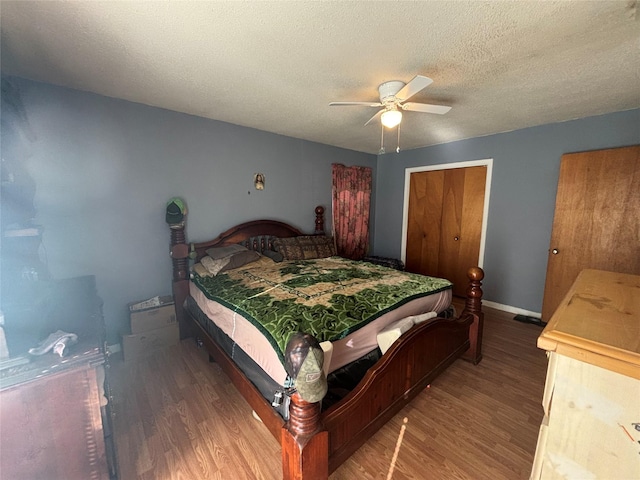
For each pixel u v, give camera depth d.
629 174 2.56
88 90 2.19
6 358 0.94
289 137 3.65
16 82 1.93
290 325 1.47
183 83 2.06
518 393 1.96
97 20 1.33
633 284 0.95
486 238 3.70
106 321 2.44
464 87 2.13
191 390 1.98
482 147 3.62
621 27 1.39
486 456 1.46
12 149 1.42
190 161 2.82
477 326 2.28
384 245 4.98
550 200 3.13
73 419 1.02
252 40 1.51
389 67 1.81
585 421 0.53
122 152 2.41
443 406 1.83
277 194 3.60
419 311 2.01
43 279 1.50
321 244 3.64
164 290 2.76
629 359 0.47
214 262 2.65
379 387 1.46
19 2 1.19
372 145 4.19
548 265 3.08
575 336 0.56
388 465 1.41
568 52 1.63
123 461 1.42
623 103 2.46
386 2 1.22
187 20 1.34
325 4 1.23
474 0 1.21
